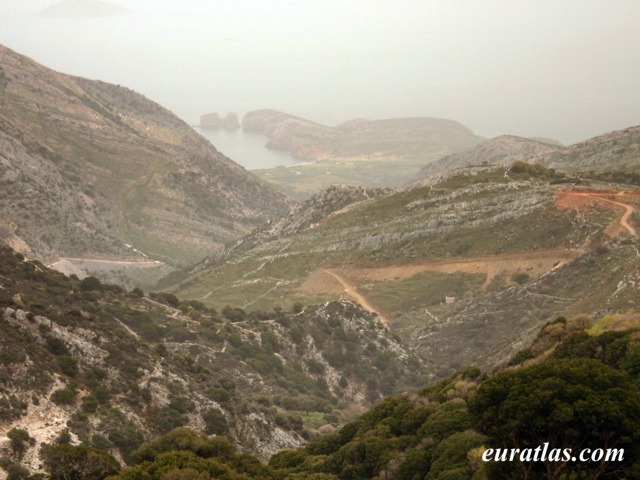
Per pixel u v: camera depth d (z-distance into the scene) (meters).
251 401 101.44
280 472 71.12
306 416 106.56
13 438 67.75
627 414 41.59
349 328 138.62
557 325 73.12
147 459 67.88
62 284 114.50
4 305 84.88
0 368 74.81
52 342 83.88
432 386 78.00
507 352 106.75
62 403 75.81
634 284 105.25
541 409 42.56
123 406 80.75
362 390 125.62
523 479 44.06
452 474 54.12
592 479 41.91
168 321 119.94
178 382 88.81
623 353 56.69
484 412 45.03
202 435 75.69
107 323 106.81
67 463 62.44
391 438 67.94
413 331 152.00
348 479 66.44
